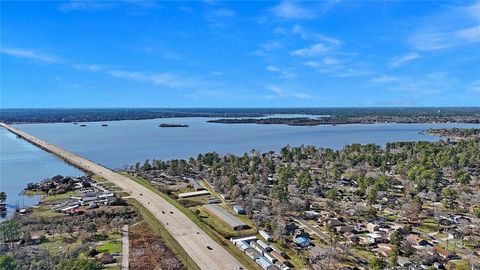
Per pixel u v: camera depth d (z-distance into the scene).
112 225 114.75
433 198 151.00
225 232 115.56
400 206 141.62
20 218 124.00
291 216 132.12
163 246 99.25
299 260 95.00
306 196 160.12
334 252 96.44
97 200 146.00
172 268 86.88
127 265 87.44
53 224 116.38
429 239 109.56
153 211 133.62
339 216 130.38
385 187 160.75
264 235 110.75
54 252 94.19
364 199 154.00
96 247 97.94
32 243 101.56
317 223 125.00
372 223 121.19
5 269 74.62
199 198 160.75
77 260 79.62
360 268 90.06
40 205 144.12
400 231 113.50
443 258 95.62
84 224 116.25
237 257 96.00
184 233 111.56
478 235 111.19
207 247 101.31
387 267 90.88
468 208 138.12
